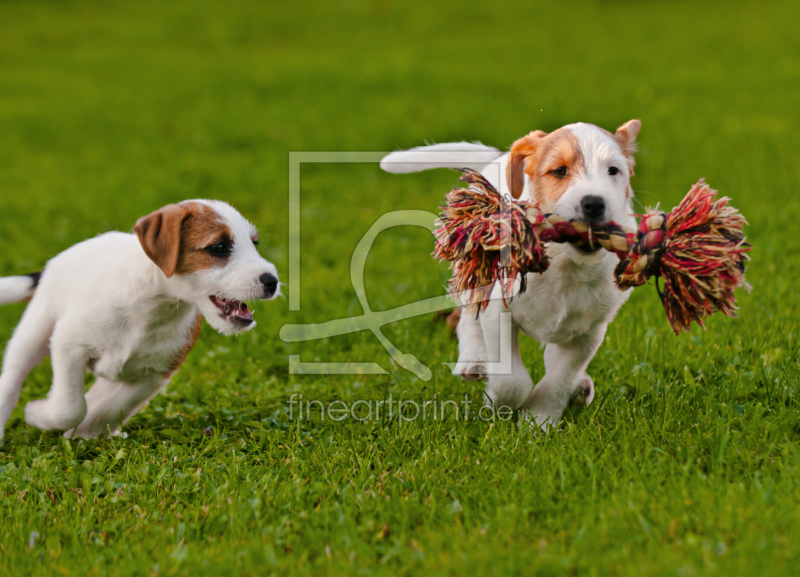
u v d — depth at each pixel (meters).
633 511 3.42
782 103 16.25
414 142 14.70
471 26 29.61
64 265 4.87
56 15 32.81
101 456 4.48
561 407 4.86
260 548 3.36
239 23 31.05
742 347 5.66
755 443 4.08
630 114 15.96
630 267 3.96
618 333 6.05
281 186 12.81
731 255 3.87
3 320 8.15
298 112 17.73
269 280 4.68
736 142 13.51
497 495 3.70
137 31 30.27
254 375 6.14
